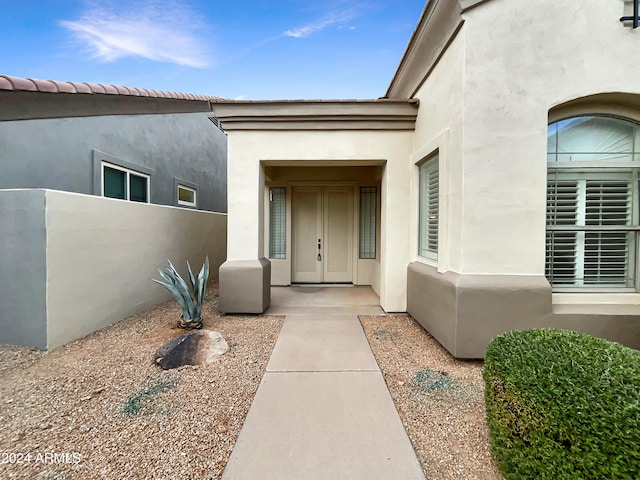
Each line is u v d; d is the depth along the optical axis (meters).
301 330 4.36
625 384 1.38
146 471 1.81
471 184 3.34
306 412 2.40
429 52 4.12
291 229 7.62
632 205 3.56
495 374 1.82
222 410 2.42
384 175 5.19
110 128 6.30
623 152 3.53
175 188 8.54
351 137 5.03
